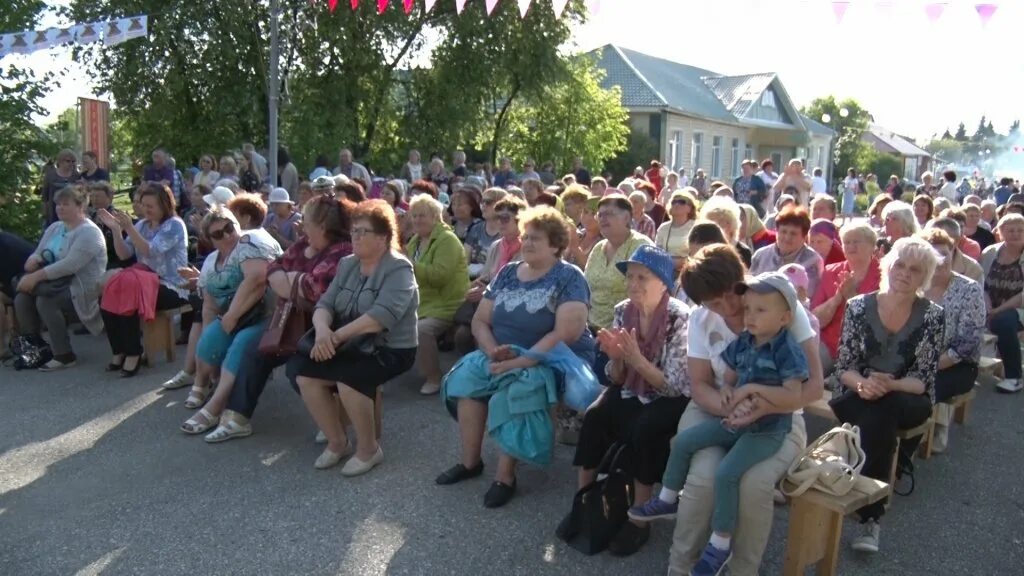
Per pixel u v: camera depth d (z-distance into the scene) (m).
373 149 19.14
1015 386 5.74
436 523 3.61
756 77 37.81
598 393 3.73
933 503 3.88
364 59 17.06
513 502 3.82
